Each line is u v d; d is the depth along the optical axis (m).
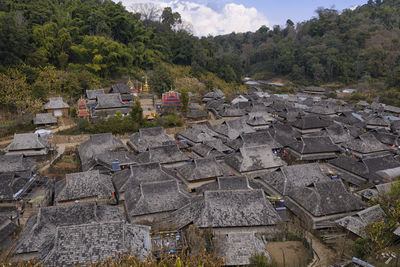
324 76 157.12
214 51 157.88
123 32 117.56
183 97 79.81
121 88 85.31
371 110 101.56
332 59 156.25
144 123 68.94
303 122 71.06
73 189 38.66
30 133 58.38
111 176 44.94
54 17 103.50
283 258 27.47
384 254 26.69
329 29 186.88
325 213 33.88
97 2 130.62
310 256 28.27
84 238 25.69
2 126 62.50
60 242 25.41
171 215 34.31
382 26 175.62
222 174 45.34
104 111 70.38
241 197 33.53
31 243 28.39
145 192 36.66
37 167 49.94
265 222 31.88
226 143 60.75
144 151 53.72
